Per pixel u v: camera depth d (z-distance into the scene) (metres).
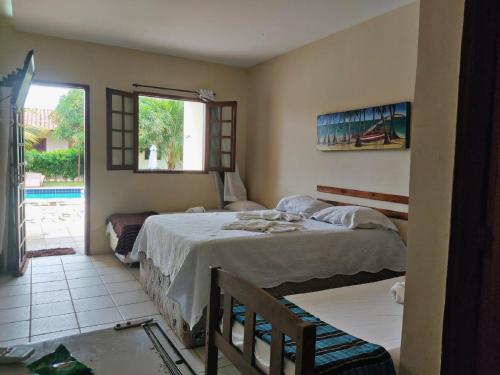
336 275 3.06
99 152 4.86
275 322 1.20
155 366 1.24
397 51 3.42
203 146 5.67
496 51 0.70
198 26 4.05
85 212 4.85
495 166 0.71
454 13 0.90
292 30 4.07
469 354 0.75
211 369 1.61
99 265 4.42
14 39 4.29
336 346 1.52
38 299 3.36
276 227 3.13
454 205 0.78
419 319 1.00
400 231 3.42
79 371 1.16
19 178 4.04
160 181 5.29
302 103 4.63
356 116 3.79
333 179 4.16
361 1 3.29
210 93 5.43
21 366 1.18
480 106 0.72
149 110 9.59
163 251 3.12
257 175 5.59
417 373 1.01
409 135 3.29
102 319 2.98
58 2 3.51
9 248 4.12
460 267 0.76
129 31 4.26
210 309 1.60
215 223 3.39
